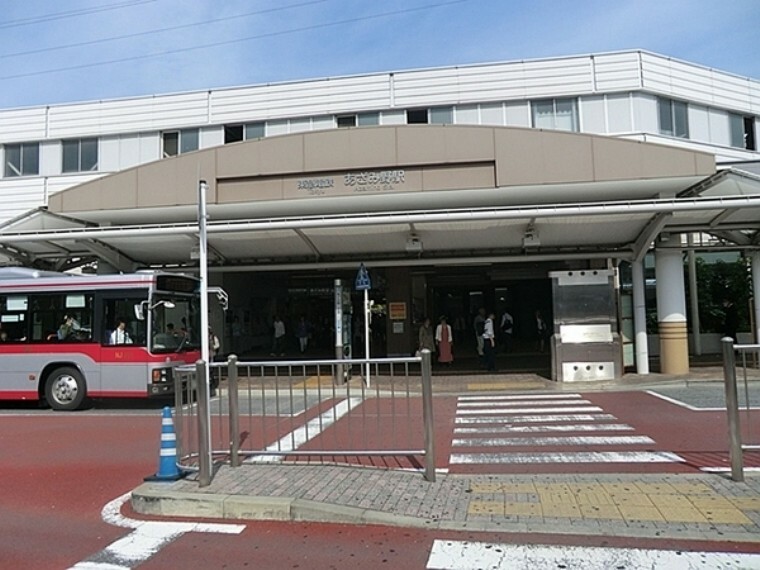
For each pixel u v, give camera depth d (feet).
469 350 95.81
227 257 66.59
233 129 85.66
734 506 19.10
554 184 52.65
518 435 32.78
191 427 25.32
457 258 64.23
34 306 47.50
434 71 81.56
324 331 105.40
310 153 56.03
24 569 16.15
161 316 46.80
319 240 59.16
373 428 35.63
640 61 77.92
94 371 45.96
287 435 33.42
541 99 79.46
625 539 17.06
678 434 31.99
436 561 15.99
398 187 55.01
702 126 82.07
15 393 46.98
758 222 57.72
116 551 17.31
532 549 16.56
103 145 88.22
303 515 19.56
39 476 26.22
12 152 90.17
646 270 85.30
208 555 16.88
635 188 53.11
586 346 56.90
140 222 61.11
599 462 26.20
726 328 88.17
